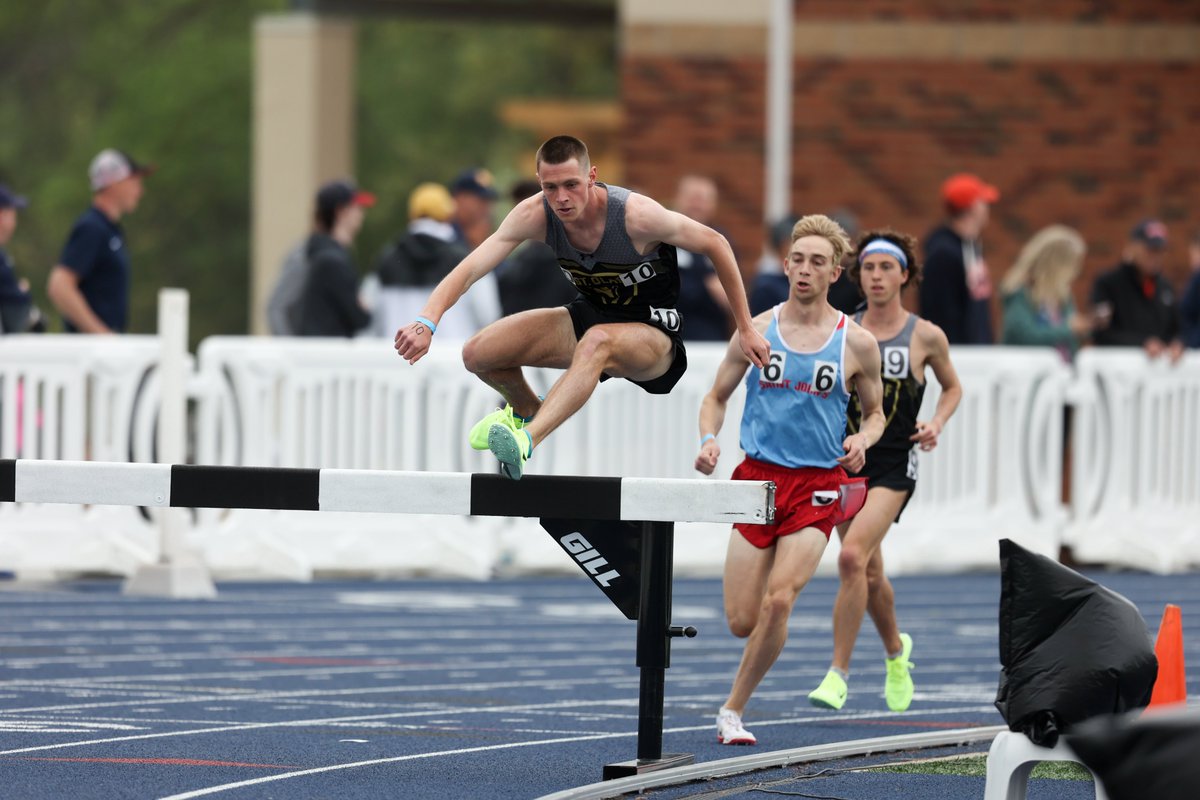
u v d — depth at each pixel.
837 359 28.36
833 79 74.88
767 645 28.27
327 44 83.44
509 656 37.97
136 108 163.62
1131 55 75.00
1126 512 55.12
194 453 49.59
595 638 40.81
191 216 165.12
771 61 71.25
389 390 49.78
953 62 74.75
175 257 165.38
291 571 50.09
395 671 35.59
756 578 28.81
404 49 182.38
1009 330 55.41
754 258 74.88
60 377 47.81
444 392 49.94
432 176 177.38
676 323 26.58
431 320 25.08
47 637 38.91
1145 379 55.12
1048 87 75.06
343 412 49.59
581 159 25.05
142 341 47.97
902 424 31.72
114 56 173.88
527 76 186.75
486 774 25.20
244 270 165.38
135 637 39.22
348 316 50.88
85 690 32.31
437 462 49.97
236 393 48.84
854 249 32.81
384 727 29.16
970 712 32.16
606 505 24.64
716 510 24.42
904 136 74.81
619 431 51.09
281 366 49.06
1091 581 20.91
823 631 42.97
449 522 51.72
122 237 49.12
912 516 54.09
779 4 69.38
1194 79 75.06
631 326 26.06
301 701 31.75
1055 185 75.12
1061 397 54.41
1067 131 75.06
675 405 51.41
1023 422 54.00
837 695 30.36
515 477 24.84
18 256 166.00
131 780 24.11
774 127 69.56
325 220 51.34
